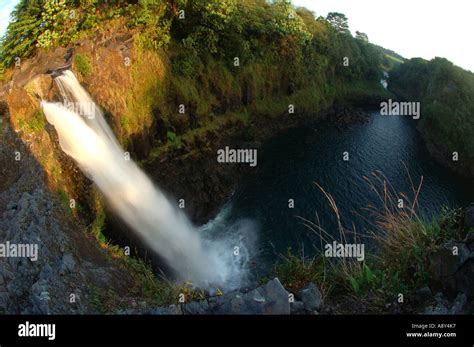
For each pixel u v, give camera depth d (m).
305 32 43.03
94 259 11.02
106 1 26.22
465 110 50.75
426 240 7.18
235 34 34.47
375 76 66.31
